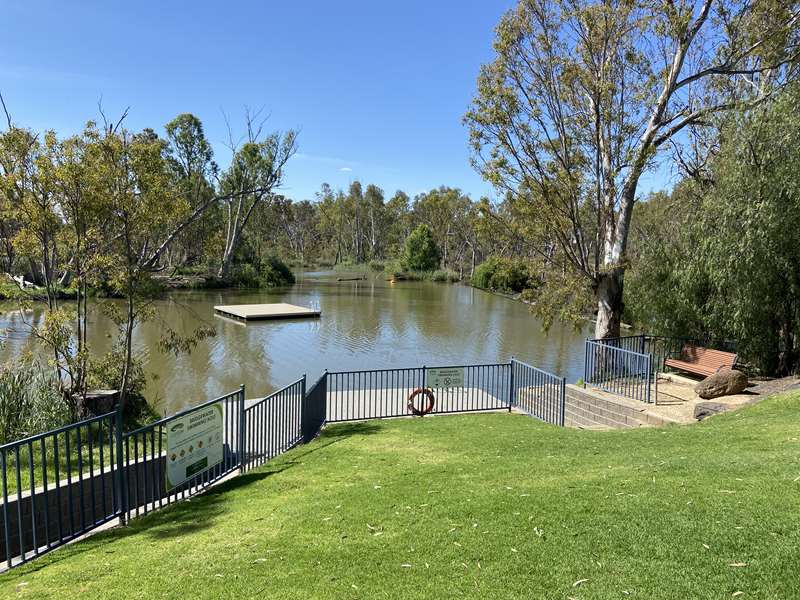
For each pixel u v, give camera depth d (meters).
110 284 8.97
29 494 5.18
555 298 15.65
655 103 14.52
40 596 3.58
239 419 6.81
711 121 13.22
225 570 3.77
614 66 14.05
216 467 6.54
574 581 3.26
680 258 13.47
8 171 8.00
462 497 4.96
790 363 11.41
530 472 5.76
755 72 13.84
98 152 8.12
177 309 32.75
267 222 75.00
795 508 3.98
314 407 9.34
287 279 55.16
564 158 14.54
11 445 4.18
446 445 7.83
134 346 20.33
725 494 4.38
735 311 11.16
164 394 14.46
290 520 4.72
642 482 4.92
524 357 20.81
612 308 15.22
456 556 3.71
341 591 3.35
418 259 71.19
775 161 10.76
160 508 5.61
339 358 19.72
